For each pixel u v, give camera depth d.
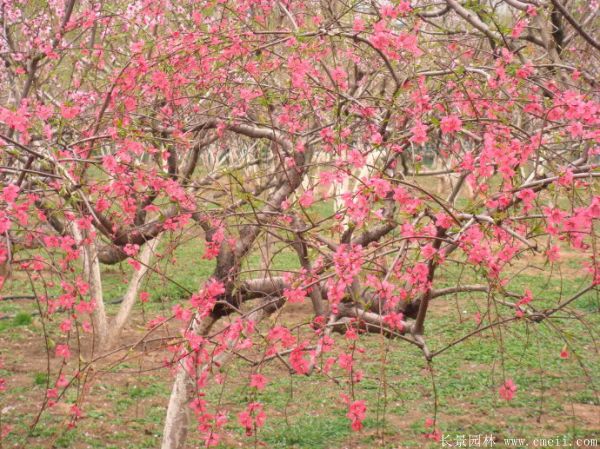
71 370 10.29
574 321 13.02
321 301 4.70
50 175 3.71
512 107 3.99
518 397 9.72
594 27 6.98
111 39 6.12
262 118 5.41
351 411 3.33
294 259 17.16
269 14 6.43
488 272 3.52
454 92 4.44
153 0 6.73
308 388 10.05
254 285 5.23
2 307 13.25
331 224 4.45
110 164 4.04
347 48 5.77
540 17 5.10
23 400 9.32
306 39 4.43
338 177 3.72
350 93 5.78
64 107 4.29
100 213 4.55
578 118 3.70
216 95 5.46
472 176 3.50
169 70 4.69
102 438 8.29
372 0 4.63
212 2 4.71
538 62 5.93
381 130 4.50
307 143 5.34
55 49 5.98
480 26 4.48
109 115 5.01
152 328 3.86
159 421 8.85
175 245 4.60
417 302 4.61
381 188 3.26
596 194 3.47
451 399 9.72
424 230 3.69
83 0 8.02
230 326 3.44
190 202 4.48
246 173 7.94
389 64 4.04
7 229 3.49
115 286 16.09
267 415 9.04
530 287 15.09
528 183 3.45
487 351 11.58
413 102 4.34
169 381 10.20
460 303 14.39
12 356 10.98
